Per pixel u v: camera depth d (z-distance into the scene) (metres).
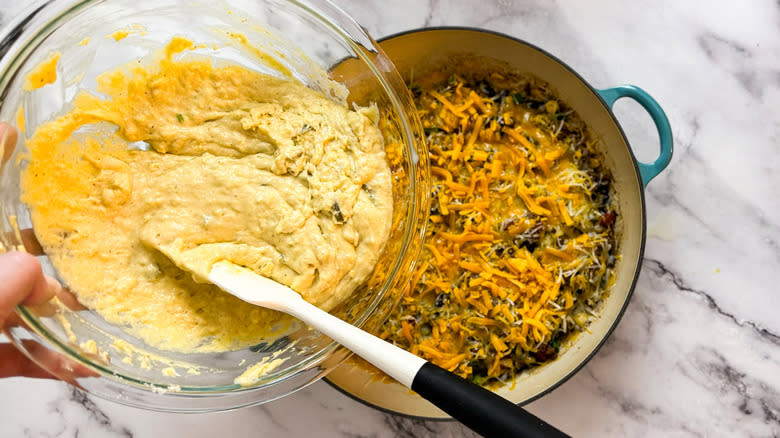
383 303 0.56
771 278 0.66
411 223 0.57
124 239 0.55
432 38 0.61
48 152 0.54
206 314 0.55
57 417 0.65
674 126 0.67
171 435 0.65
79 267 0.54
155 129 0.56
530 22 0.67
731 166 0.67
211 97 0.57
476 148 0.64
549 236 0.63
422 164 0.58
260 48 0.59
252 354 0.56
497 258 0.62
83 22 0.54
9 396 0.65
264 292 0.51
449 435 0.65
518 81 0.64
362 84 0.58
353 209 0.55
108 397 0.52
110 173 0.55
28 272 0.50
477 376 0.62
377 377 0.60
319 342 0.56
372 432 0.65
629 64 0.67
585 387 0.66
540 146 0.64
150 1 0.55
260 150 0.56
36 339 0.52
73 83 0.55
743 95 0.67
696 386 0.65
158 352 0.54
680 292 0.66
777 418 0.65
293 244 0.53
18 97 0.53
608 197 0.63
